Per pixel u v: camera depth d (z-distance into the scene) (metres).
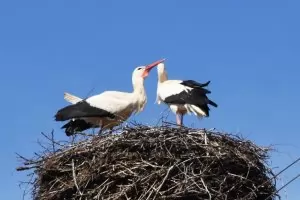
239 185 12.27
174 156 12.02
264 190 12.55
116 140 12.33
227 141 12.55
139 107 15.93
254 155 12.62
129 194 11.89
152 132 12.39
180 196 11.70
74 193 12.32
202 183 11.81
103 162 12.19
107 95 15.52
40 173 12.74
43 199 12.52
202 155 12.16
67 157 12.54
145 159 12.12
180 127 12.46
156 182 11.84
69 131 15.24
